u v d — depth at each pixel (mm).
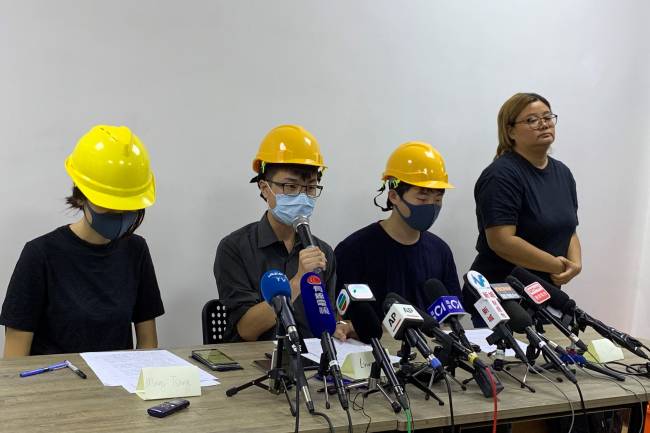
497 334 1825
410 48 3350
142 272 2199
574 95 3836
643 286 4160
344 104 3209
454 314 1695
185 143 2865
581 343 1904
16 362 1691
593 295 4051
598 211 3994
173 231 2871
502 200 2803
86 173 1846
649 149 4105
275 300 1481
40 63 2586
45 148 2619
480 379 1639
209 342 2453
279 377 1503
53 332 1990
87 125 2682
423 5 3363
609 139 3975
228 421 1340
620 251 4098
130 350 1888
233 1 2918
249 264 2314
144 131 2783
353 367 1680
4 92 2539
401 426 1406
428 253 2699
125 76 2730
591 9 3830
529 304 1980
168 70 2809
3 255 2580
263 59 3000
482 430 1638
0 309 2580
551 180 2945
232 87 2943
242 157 2988
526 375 1863
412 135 3396
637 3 3967
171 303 2896
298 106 3100
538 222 2850
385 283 2600
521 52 3652
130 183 1857
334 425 1351
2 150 2551
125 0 2707
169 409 1362
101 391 1486
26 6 2547
